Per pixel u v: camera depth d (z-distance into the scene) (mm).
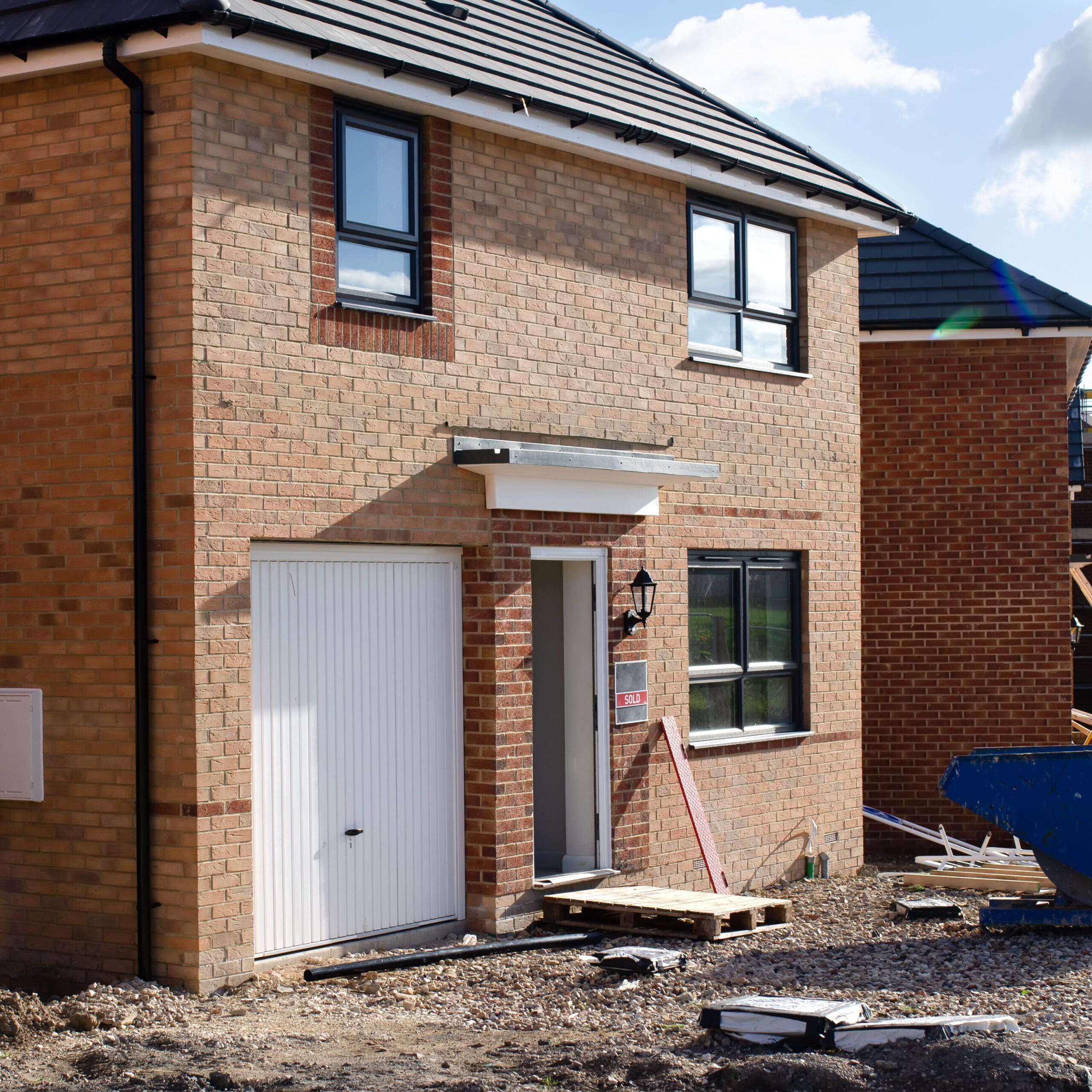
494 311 11000
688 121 13211
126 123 9141
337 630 10008
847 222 14422
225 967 9008
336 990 9086
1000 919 10758
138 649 8992
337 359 9820
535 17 14656
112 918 9109
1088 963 9578
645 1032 7953
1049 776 10617
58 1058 7461
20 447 9445
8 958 9438
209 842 8922
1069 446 22125
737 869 13242
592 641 11906
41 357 9383
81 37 8906
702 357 13070
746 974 9461
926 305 16703
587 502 11523
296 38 9125
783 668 14031
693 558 13031
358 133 10148
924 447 16859
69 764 9266
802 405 14125
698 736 13039
